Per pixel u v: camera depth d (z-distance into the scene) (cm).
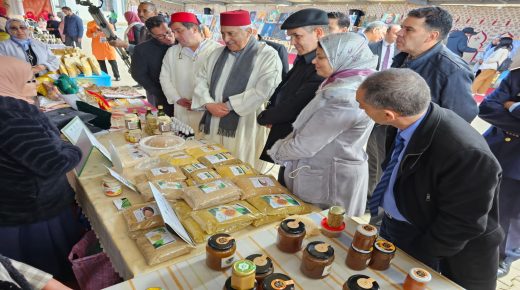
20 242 138
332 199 153
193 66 251
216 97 224
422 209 113
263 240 109
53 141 124
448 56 188
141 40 409
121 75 764
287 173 161
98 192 137
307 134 138
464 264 121
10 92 120
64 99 243
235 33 206
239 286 77
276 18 835
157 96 296
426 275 89
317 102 135
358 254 95
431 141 103
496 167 95
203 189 125
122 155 171
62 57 369
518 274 212
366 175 158
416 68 194
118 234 112
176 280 90
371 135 257
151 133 207
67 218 159
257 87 211
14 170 123
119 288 86
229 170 150
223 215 115
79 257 144
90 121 213
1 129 111
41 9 1162
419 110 98
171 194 128
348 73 132
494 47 489
